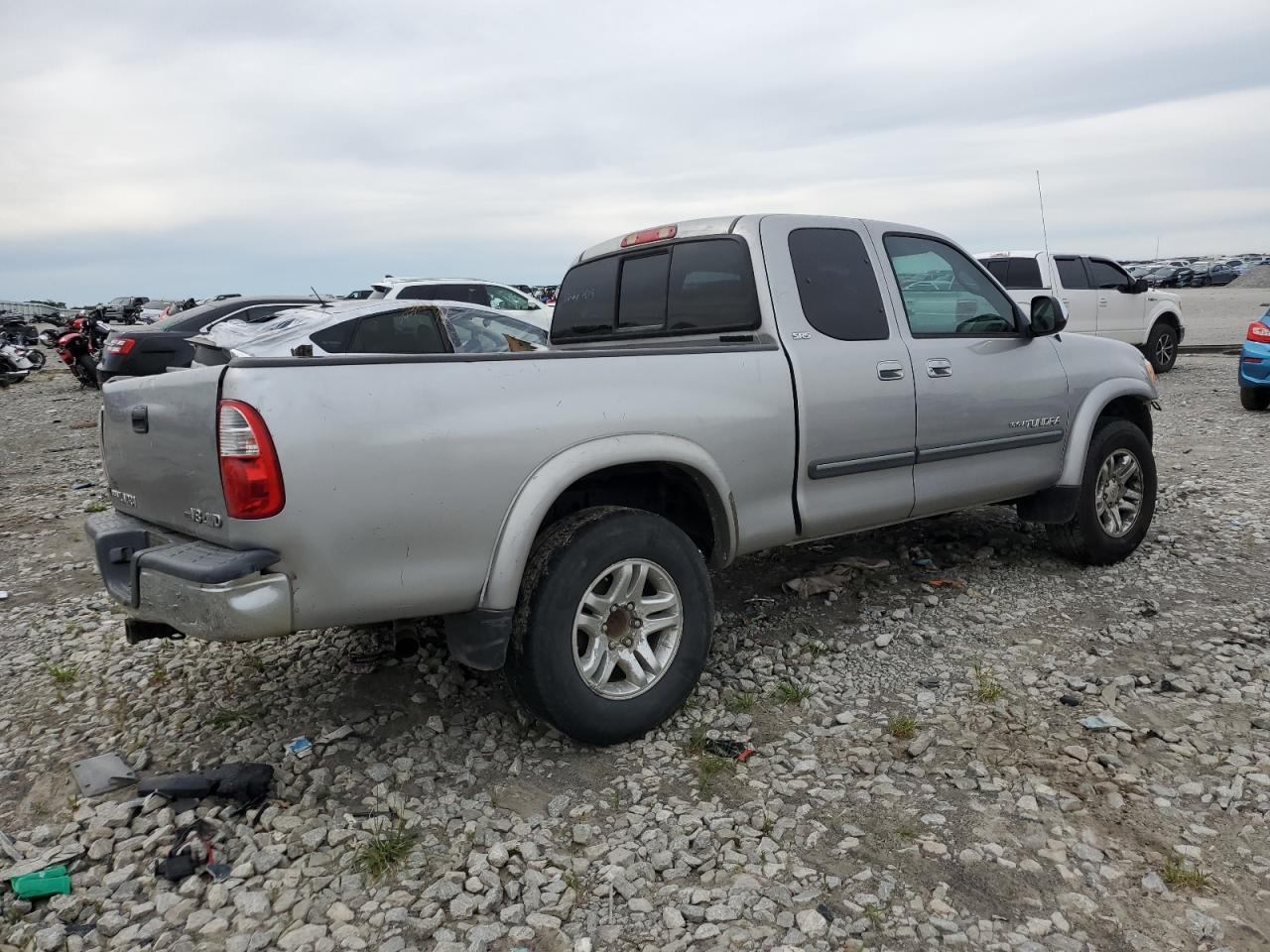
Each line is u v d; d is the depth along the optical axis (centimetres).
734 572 546
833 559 562
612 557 340
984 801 311
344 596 297
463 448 310
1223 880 269
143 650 463
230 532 287
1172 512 659
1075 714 369
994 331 500
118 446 357
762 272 415
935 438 460
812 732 363
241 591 279
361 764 344
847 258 446
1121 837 290
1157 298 1523
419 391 304
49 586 586
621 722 346
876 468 438
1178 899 261
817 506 422
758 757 344
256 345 847
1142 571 537
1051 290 1405
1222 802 306
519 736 364
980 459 485
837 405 420
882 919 255
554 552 330
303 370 288
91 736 376
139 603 307
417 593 310
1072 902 261
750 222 424
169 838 299
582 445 337
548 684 328
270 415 279
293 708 390
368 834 299
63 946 254
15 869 282
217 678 425
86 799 324
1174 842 287
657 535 352
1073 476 521
